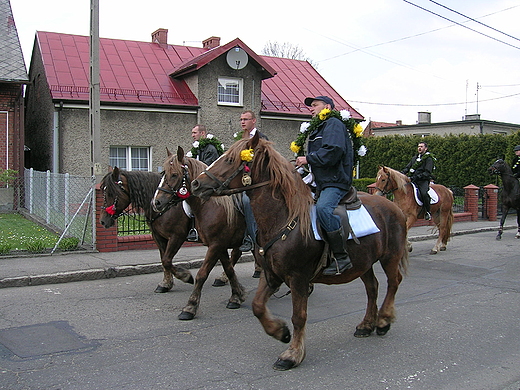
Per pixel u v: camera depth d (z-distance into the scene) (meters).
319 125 4.97
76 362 4.73
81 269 8.58
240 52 18.88
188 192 6.41
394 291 5.62
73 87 16.78
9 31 17.67
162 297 7.38
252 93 19.73
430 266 10.06
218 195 4.48
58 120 16.41
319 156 4.66
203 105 18.73
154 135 17.98
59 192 12.27
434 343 5.35
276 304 7.10
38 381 4.27
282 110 20.59
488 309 6.75
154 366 4.64
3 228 12.83
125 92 17.88
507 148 22.25
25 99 22.81
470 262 10.52
